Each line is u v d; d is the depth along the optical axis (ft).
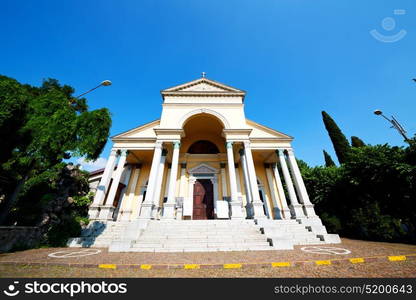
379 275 13.25
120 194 56.85
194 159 57.72
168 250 24.75
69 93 70.59
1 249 23.12
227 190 53.01
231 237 27.81
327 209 57.41
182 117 47.96
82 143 27.32
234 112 49.37
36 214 32.17
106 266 16.21
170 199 37.22
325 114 92.89
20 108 23.43
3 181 30.73
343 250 23.15
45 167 30.30
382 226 39.29
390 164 39.42
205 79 55.16
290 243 25.22
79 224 33.65
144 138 49.16
